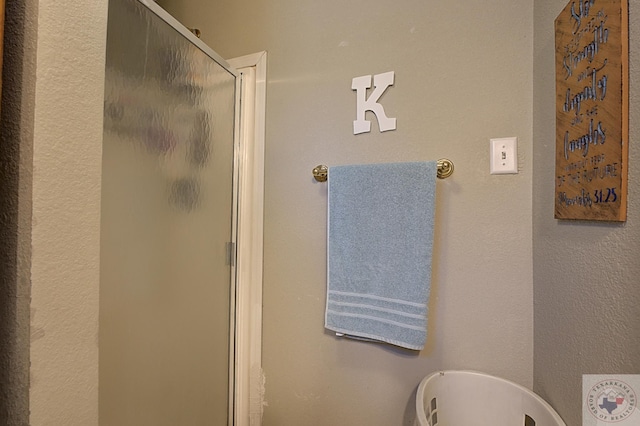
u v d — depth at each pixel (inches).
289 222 44.8
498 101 35.8
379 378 40.4
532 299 34.5
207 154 41.3
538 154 33.3
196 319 39.8
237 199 46.4
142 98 31.3
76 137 18.2
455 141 37.2
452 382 35.5
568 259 27.5
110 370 28.3
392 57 39.9
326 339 42.9
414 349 34.9
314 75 43.6
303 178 44.1
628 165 20.2
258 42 46.8
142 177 31.6
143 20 31.1
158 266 33.9
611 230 21.8
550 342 30.6
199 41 39.3
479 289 36.4
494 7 36.0
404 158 39.2
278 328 45.3
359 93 41.2
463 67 37.1
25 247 16.0
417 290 35.2
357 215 37.9
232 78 45.8
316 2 43.8
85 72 18.8
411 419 38.9
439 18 38.0
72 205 18.0
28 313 16.0
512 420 33.0
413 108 38.9
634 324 19.7
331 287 39.4
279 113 45.3
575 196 26.0
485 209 36.2
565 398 27.6
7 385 16.1
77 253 18.2
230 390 46.0
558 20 29.0
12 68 16.2
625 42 20.3
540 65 33.0
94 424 19.0
